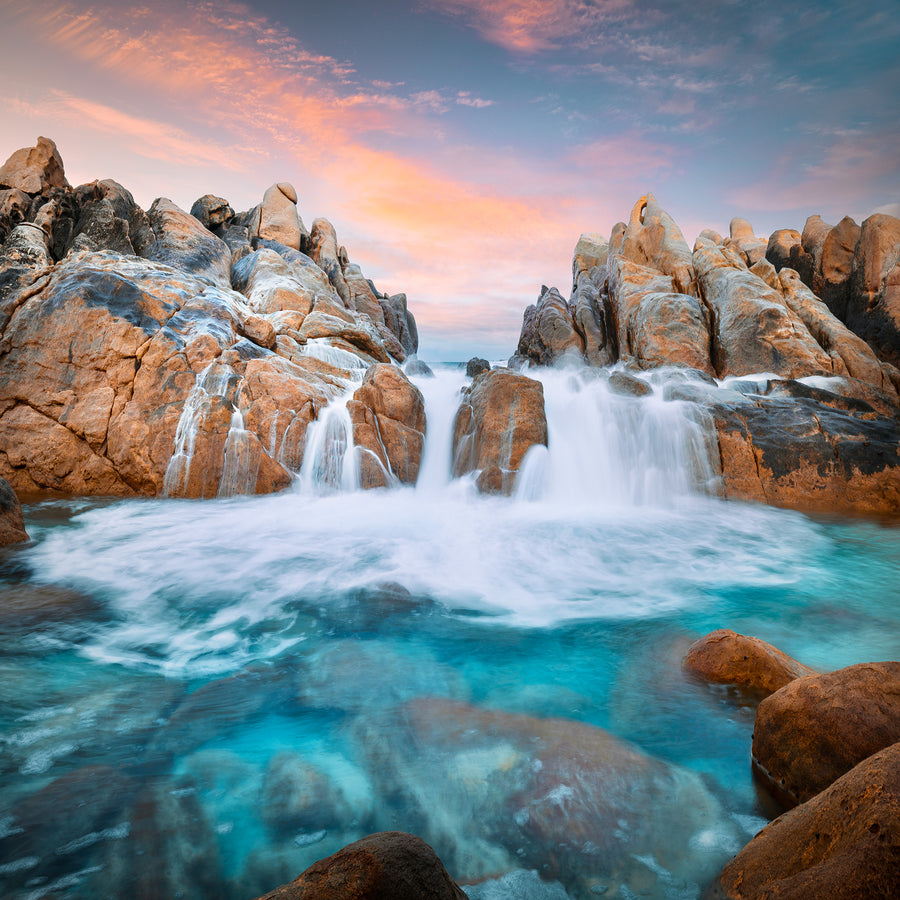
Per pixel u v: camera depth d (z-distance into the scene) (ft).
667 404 41.73
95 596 21.83
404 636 18.85
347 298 82.69
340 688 15.12
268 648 17.83
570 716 13.74
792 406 42.78
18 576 23.67
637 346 60.03
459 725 13.15
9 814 10.20
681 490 40.16
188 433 37.35
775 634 19.15
